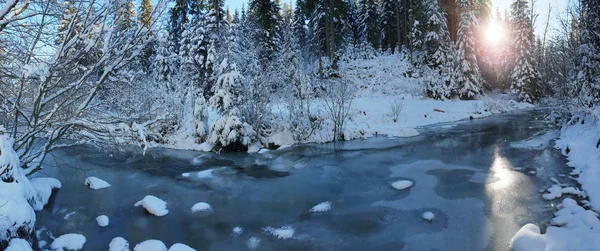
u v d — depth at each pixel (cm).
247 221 762
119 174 1221
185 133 1833
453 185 929
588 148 1029
